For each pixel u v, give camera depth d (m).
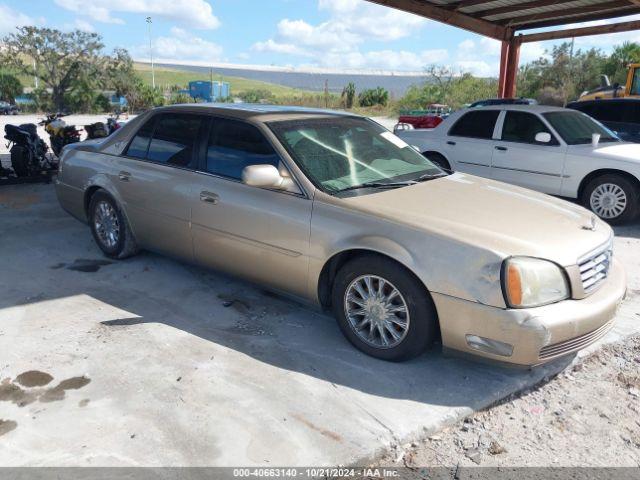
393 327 3.51
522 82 40.53
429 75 49.97
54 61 46.88
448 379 3.43
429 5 11.80
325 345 3.81
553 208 3.88
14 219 6.95
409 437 2.89
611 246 3.68
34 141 9.31
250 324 4.11
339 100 49.50
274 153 4.01
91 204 5.45
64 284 4.80
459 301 3.18
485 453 2.82
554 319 3.07
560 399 3.30
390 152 4.57
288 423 2.96
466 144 8.80
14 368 3.43
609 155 7.45
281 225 3.85
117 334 3.89
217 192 4.22
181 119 4.71
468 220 3.47
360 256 3.56
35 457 2.67
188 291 4.68
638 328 4.21
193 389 3.24
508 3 11.53
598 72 37.59
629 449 2.87
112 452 2.71
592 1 11.18
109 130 10.31
